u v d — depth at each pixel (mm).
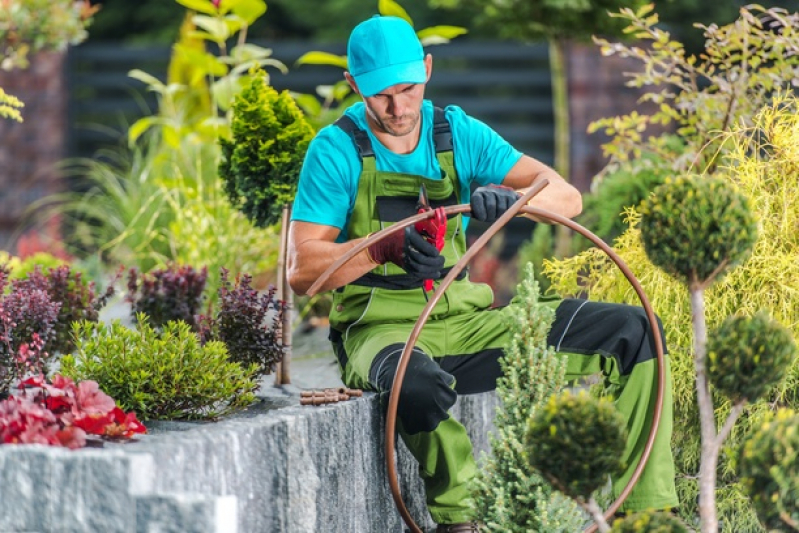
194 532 4754
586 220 10492
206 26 11164
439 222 6289
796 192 7391
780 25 9250
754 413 7246
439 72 21203
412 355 6523
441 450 6465
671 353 7406
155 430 6367
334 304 7227
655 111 18188
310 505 6156
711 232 5242
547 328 6121
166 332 6801
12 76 19656
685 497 7434
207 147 13336
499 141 7336
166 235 13266
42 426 5363
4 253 12602
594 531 6027
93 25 26016
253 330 7645
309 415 6188
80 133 20266
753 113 8633
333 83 20609
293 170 7977
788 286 7199
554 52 13727
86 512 4840
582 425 4840
